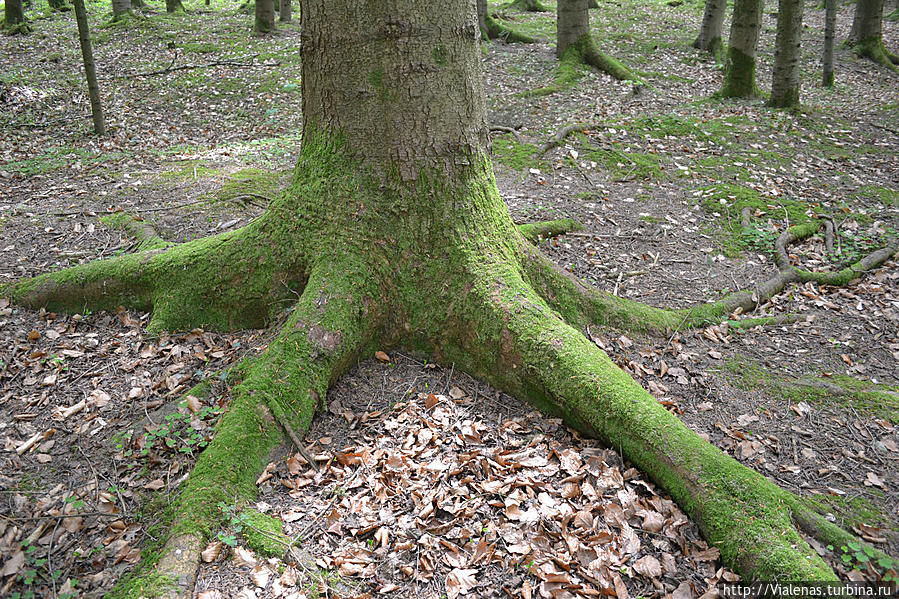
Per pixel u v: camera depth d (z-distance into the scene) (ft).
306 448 12.68
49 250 19.74
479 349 14.33
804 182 26.55
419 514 11.15
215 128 37.01
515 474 12.03
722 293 18.78
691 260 20.72
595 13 73.51
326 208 14.84
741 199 24.30
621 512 11.13
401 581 10.09
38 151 31.63
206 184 25.26
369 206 14.58
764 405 14.19
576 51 46.47
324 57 14.17
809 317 17.70
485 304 14.21
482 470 12.11
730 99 38.93
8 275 18.30
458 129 14.55
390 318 14.93
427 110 14.12
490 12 69.10
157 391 14.21
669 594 9.72
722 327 17.16
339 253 14.58
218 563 10.27
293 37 58.65
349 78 14.06
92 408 13.80
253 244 15.78
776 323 17.47
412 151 14.30
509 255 15.33
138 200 23.66
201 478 11.41
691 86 44.93
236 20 68.59
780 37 35.40
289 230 15.29
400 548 10.60
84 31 32.45
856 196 25.25
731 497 10.71
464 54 14.33
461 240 14.71
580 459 12.30
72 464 12.39
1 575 9.95
